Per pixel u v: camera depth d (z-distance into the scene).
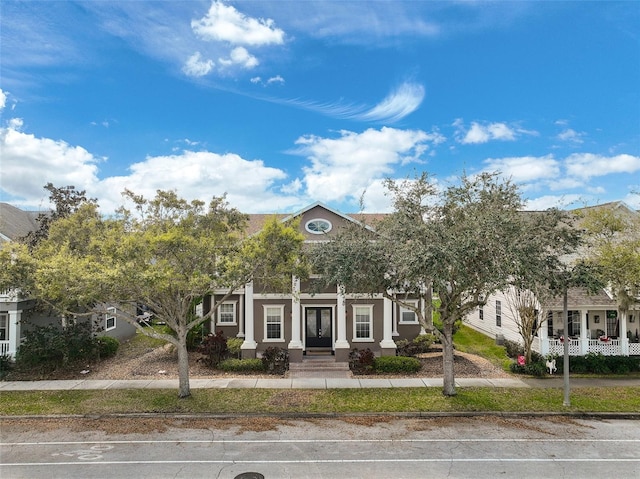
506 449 13.00
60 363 22.33
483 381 19.86
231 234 17.62
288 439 13.85
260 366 21.52
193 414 15.98
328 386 19.22
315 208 24.11
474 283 15.30
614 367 21.22
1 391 18.73
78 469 11.73
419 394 18.00
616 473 11.44
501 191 16.16
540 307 22.88
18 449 13.14
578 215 22.00
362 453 12.76
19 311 22.48
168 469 11.73
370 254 16.50
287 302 23.98
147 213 17.55
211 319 27.23
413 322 26.33
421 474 11.40
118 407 16.56
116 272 14.32
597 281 16.23
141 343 28.92
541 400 17.19
